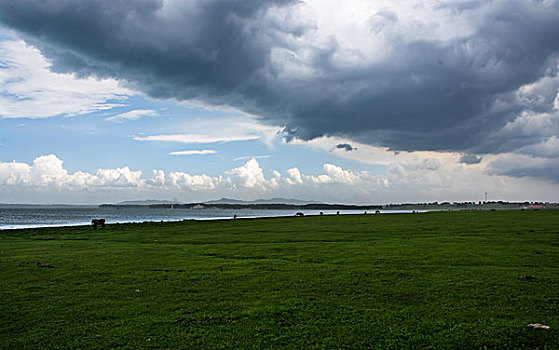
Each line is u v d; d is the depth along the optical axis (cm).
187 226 6562
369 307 1455
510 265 2316
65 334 1207
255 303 1510
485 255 2702
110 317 1367
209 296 1630
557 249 2991
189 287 1791
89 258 2741
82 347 1112
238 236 4497
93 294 1675
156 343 1133
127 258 2730
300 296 1612
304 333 1202
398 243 3516
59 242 4016
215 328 1247
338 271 2147
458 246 3222
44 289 1770
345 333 1202
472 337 1163
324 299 1559
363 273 2081
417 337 1165
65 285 1850
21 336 1195
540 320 1298
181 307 1477
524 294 1619
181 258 2720
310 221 7619
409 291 1683
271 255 2831
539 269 2172
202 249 3253
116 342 1143
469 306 1463
